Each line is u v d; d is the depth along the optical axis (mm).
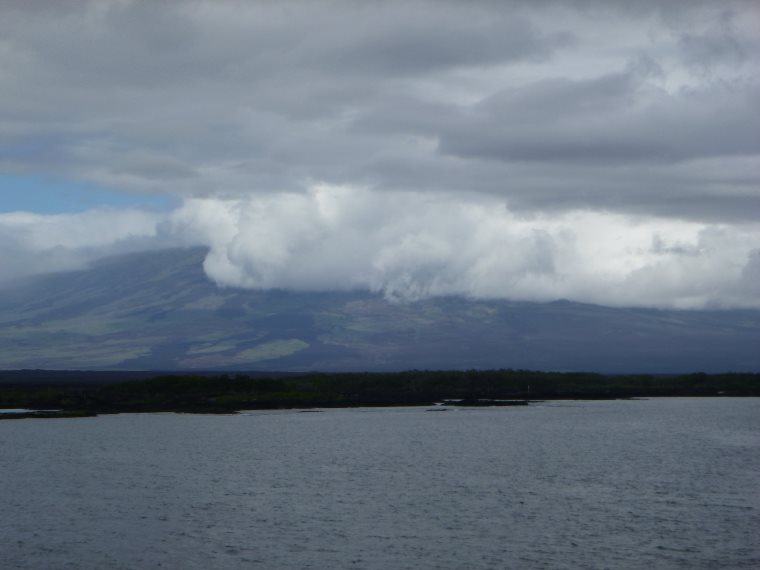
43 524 68750
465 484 87125
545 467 99938
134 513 73000
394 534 64312
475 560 57281
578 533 64250
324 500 78250
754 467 99250
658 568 55250
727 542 61438
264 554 59156
